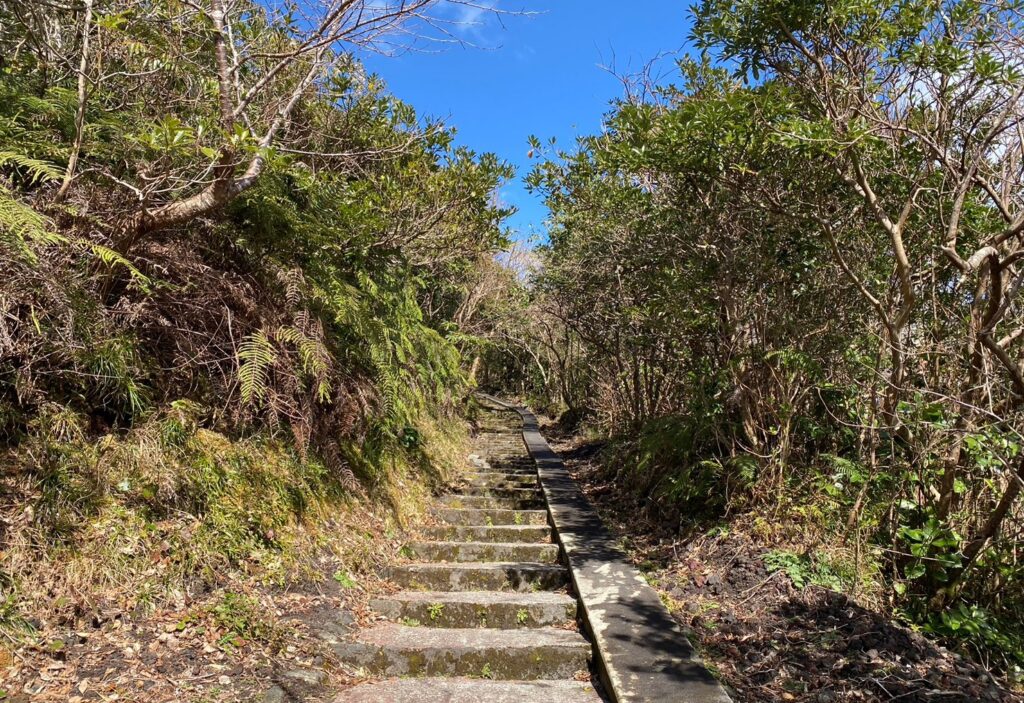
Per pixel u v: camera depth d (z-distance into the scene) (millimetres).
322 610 3852
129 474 3441
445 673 3645
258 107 5000
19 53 4262
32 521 2932
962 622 3723
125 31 3842
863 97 4227
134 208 3609
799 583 4062
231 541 3646
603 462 8445
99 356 3369
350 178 6234
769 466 4891
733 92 4578
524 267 16406
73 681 2555
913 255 4578
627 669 3229
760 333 5184
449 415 10258
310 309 4980
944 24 4039
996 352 3477
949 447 3908
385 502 5676
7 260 2945
